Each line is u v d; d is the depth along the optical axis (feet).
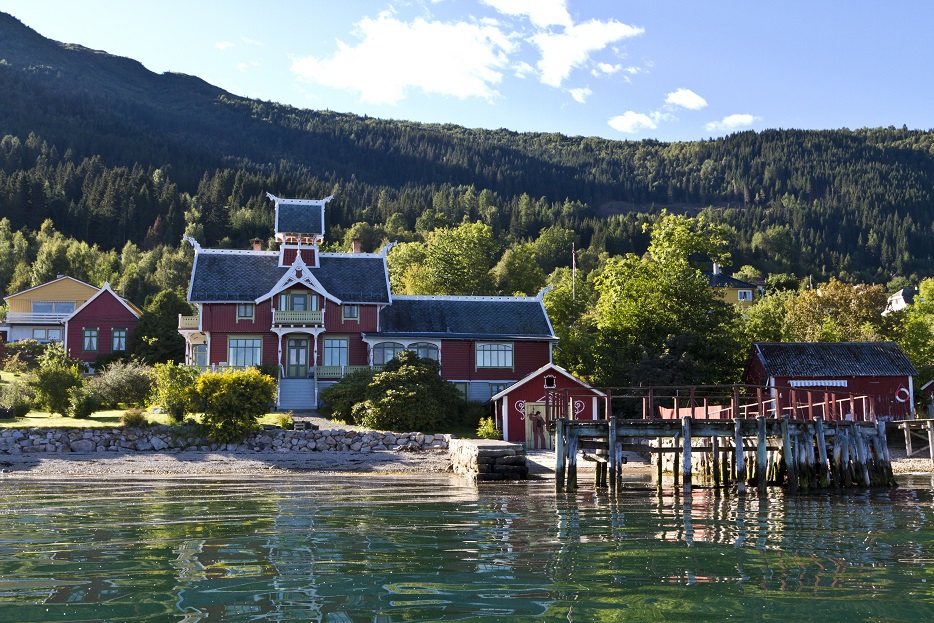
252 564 50.88
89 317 239.71
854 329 247.29
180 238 589.32
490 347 195.72
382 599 42.09
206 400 147.95
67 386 164.14
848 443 102.89
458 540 60.18
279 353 194.18
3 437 140.05
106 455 138.82
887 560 52.54
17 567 49.85
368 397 162.71
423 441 151.02
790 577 47.39
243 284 199.11
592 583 45.73
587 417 167.02
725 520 71.77
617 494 93.56
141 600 41.70
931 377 206.39
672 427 94.89
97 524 68.59
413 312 202.59
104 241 587.68
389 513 76.59
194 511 78.07
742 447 94.58
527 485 108.06
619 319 210.79
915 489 100.83
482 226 336.90
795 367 180.04
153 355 219.82
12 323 284.61
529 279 367.86
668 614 39.52
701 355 197.47
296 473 127.44
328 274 204.33
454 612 39.75
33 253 492.54
